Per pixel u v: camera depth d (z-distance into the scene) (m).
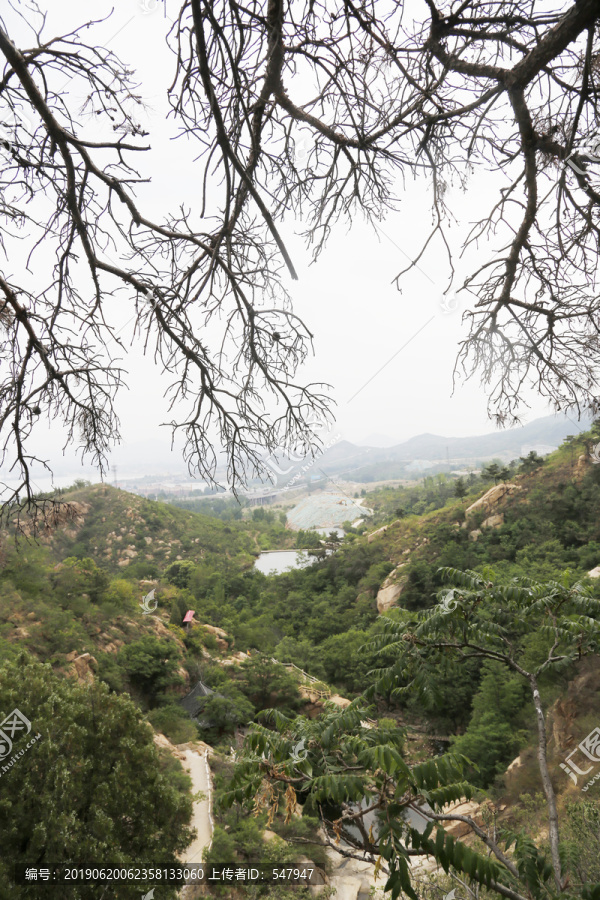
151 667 33.31
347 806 1.85
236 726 31.02
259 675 34.84
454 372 2.70
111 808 10.43
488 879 1.55
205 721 30.17
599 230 2.00
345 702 32.28
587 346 2.33
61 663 28.19
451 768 1.65
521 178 2.01
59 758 10.11
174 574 74.50
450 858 1.59
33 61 1.79
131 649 33.81
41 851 9.47
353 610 53.09
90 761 10.59
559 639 2.96
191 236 1.90
